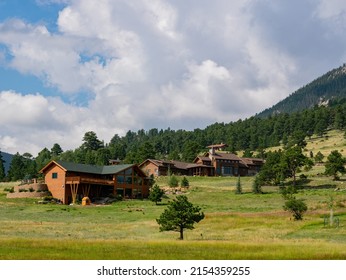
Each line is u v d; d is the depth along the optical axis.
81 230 56.72
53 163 101.69
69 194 99.25
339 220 62.72
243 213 72.62
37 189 100.81
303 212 65.94
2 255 31.12
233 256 32.28
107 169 108.38
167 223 51.03
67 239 43.22
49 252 32.94
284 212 71.69
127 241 41.50
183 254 33.12
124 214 77.44
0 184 143.62
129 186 106.94
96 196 103.75
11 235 49.00
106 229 58.53
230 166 162.75
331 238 48.69
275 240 46.00
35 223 63.66
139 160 174.00
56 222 66.25
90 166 107.44
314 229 56.34
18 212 78.75
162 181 138.75
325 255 32.59
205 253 33.75
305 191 102.50
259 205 86.44
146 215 75.50
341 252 34.09
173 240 45.81
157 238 50.56
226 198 99.62
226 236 52.41
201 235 52.38
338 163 121.25
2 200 94.38
